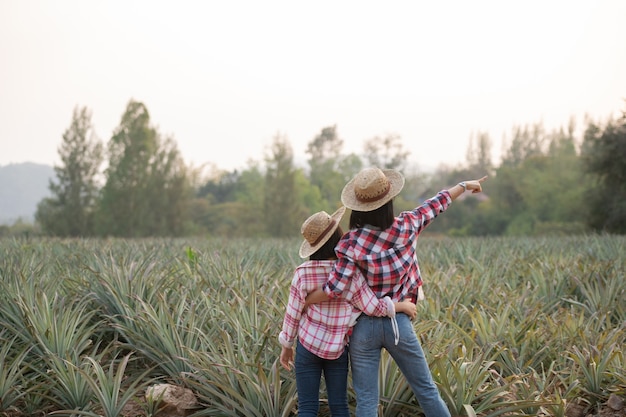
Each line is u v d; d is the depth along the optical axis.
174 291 7.19
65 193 68.12
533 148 146.12
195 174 79.62
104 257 9.45
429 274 9.33
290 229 80.12
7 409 5.12
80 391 5.20
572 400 5.52
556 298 8.33
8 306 6.56
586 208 42.22
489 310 7.15
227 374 5.06
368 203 4.03
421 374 4.09
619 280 8.31
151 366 6.11
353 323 4.07
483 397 4.98
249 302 6.28
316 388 4.22
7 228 84.31
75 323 5.92
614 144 38.19
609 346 5.55
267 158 82.56
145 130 69.31
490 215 96.19
